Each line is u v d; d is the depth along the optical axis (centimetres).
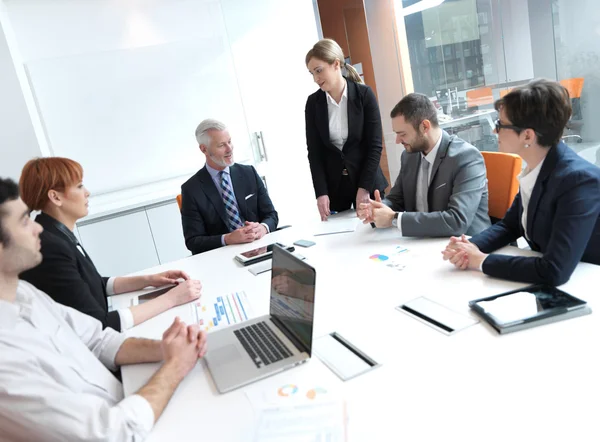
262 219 269
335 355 107
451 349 101
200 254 222
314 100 262
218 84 423
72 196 158
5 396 82
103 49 377
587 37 296
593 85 303
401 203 227
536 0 315
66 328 114
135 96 392
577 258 121
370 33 474
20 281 117
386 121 493
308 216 482
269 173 457
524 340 99
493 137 377
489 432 75
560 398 79
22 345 92
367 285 145
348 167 263
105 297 169
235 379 103
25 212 101
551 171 131
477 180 186
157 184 411
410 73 446
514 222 159
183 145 417
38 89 361
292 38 451
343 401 90
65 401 86
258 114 444
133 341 124
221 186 258
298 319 113
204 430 88
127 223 384
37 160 157
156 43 395
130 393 105
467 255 142
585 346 93
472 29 367
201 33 411
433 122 194
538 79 130
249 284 168
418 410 83
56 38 361
